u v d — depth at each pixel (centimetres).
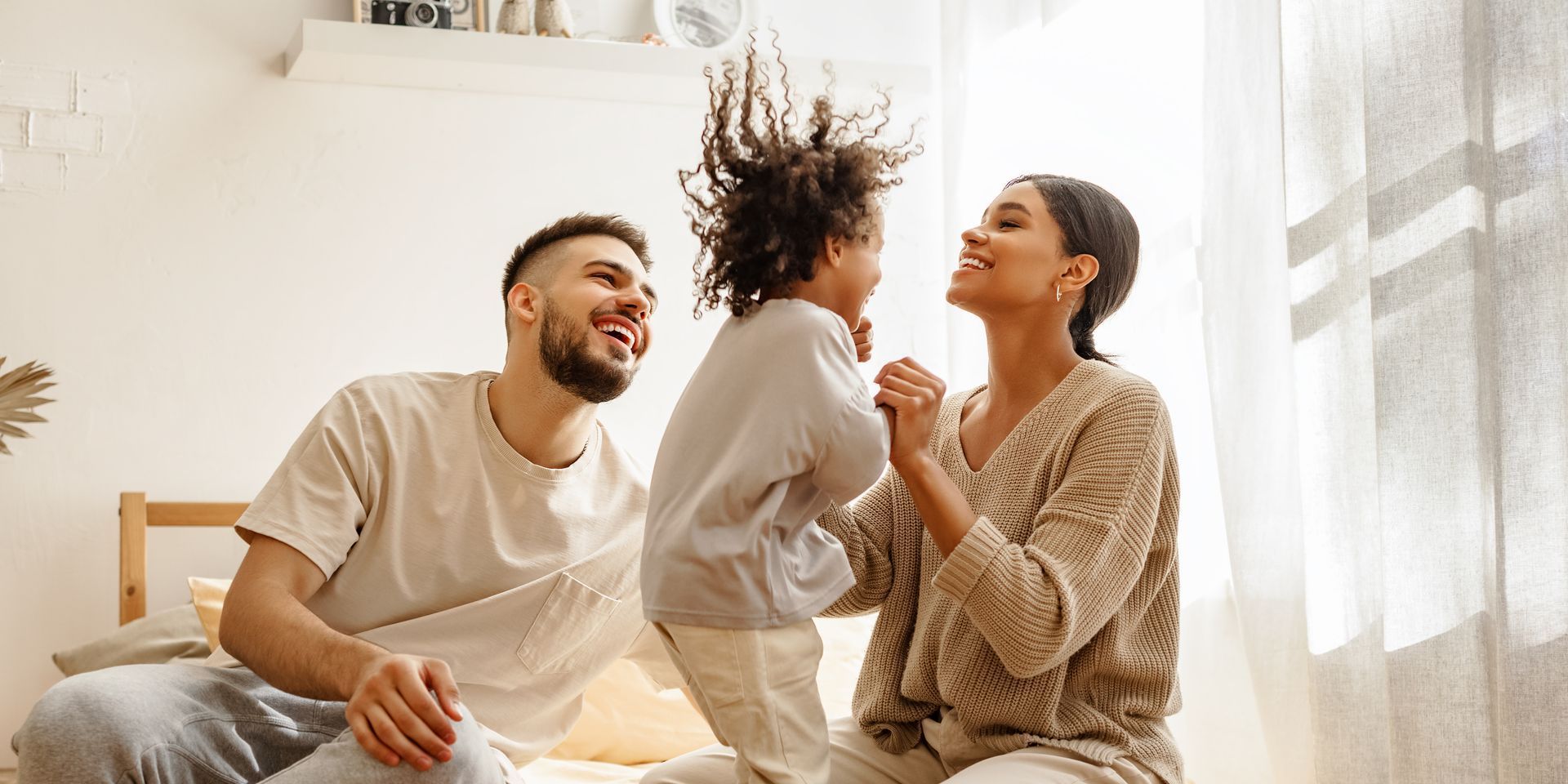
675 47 287
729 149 134
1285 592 211
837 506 159
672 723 228
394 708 125
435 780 125
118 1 271
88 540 261
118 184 268
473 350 287
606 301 170
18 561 257
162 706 137
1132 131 262
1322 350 199
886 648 161
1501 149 165
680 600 122
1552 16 164
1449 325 173
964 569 132
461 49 273
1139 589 148
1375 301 181
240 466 271
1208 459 242
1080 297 161
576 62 279
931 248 317
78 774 128
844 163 132
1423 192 177
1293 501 213
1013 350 157
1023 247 153
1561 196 161
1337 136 201
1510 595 160
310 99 281
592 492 176
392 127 286
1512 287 163
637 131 300
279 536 152
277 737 150
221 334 271
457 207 288
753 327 130
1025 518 148
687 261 300
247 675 154
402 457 165
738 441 124
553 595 164
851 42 318
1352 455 196
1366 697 192
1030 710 143
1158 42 262
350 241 281
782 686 123
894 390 136
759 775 119
